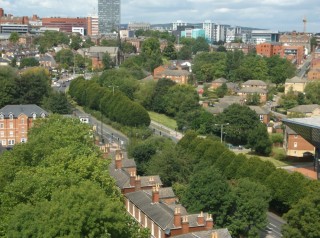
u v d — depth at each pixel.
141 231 73.12
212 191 96.62
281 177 120.06
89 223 59.69
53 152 93.31
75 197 62.94
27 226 59.97
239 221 96.75
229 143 195.75
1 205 72.50
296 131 163.00
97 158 92.75
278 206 122.38
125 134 195.88
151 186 112.06
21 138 176.50
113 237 63.72
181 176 122.38
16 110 176.75
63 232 58.06
